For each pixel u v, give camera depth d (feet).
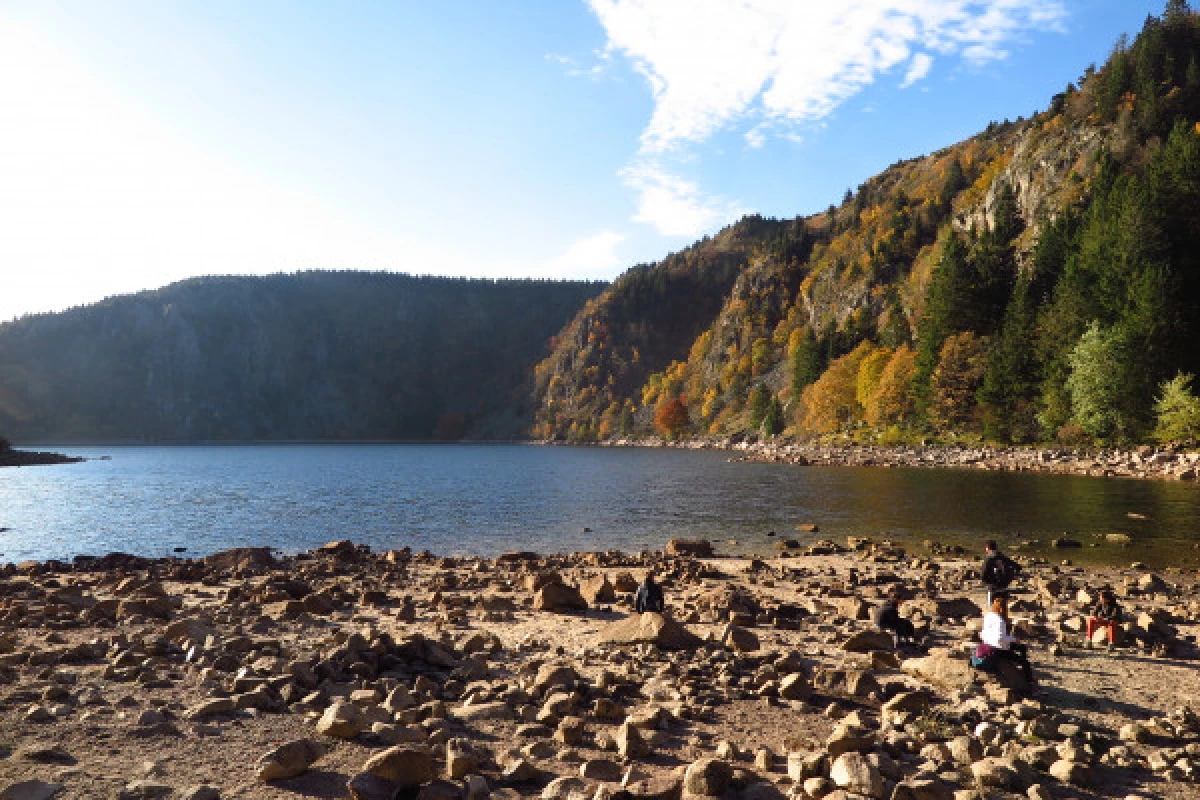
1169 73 449.06
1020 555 97.45
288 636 50.31
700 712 33.68
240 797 22.82
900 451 326.65
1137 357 254.47
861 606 59.57
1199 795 25.46
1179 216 294.25
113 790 22.94
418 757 23.58
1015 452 279.28
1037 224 433.07
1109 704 36.70
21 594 69.00
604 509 171.01
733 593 63.10
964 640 50.42
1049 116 536.83
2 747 26.61
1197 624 56.59
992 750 28.91
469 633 52.80
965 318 379.96
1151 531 116.37
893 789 24.11
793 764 26.25
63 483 279.49
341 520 158.40
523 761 25.64
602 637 50.14
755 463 355.97
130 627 51.93
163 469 386.32
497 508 178.29
